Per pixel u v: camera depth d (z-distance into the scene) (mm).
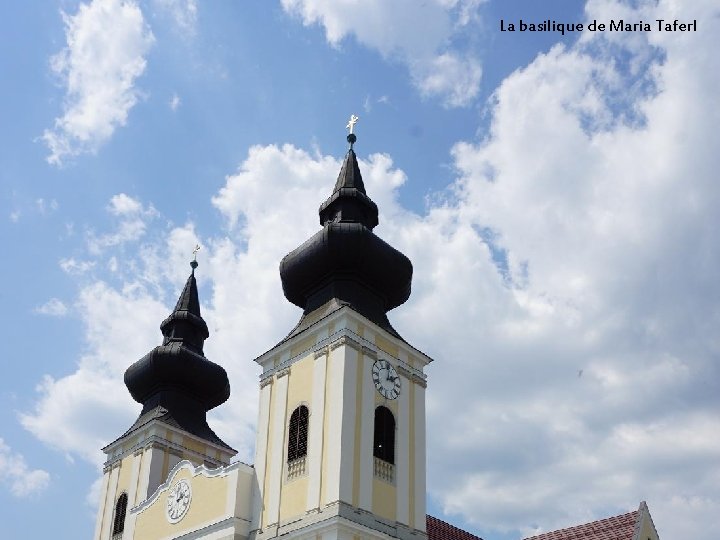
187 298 64438
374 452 41938
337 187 53094
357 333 43844
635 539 47312
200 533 44031
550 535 51906
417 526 42344
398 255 49406
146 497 52906
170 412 57719
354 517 38906
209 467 57062
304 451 41812
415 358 47219
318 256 47969
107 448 58844
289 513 40719
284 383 44969
